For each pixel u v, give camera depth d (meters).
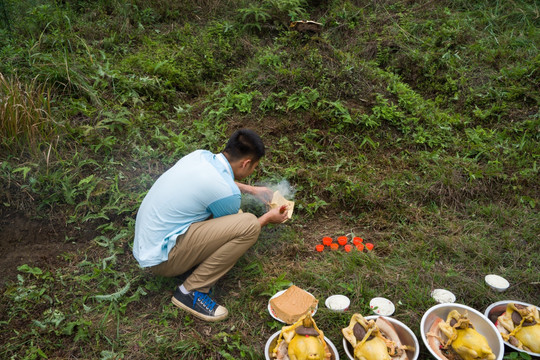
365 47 5.76
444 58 5.45
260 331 2.68
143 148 3.89
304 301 2.69
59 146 3.76
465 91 5.10
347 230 3.53
